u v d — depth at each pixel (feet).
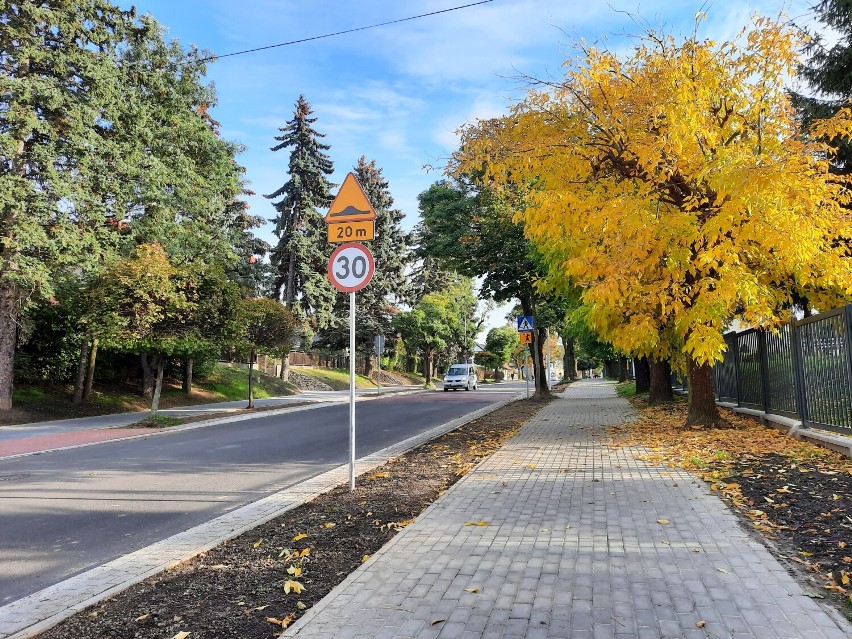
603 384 141.08
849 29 54.29
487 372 280.10
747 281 27.63
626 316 33.99
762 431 33.47
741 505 18.76
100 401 71.72
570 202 29.91
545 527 17.21
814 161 28.58
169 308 53.42
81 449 40.50
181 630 11.57
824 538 15.03
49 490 26.08
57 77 59.52
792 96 54.44
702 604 11.54
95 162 60.29
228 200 91.97
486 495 21.58
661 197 31.45
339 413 64.75
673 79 29.53
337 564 15.15
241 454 35.96
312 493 23.56
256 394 103.81
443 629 10.83
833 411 27.04
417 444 37.09
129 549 17.70
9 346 59.62
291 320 75.56
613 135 32.30
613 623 10.85
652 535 16.07
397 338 177.47
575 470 25.86
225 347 64.34
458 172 34.76
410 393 112.27
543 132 33.14
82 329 65.77
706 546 14.99
